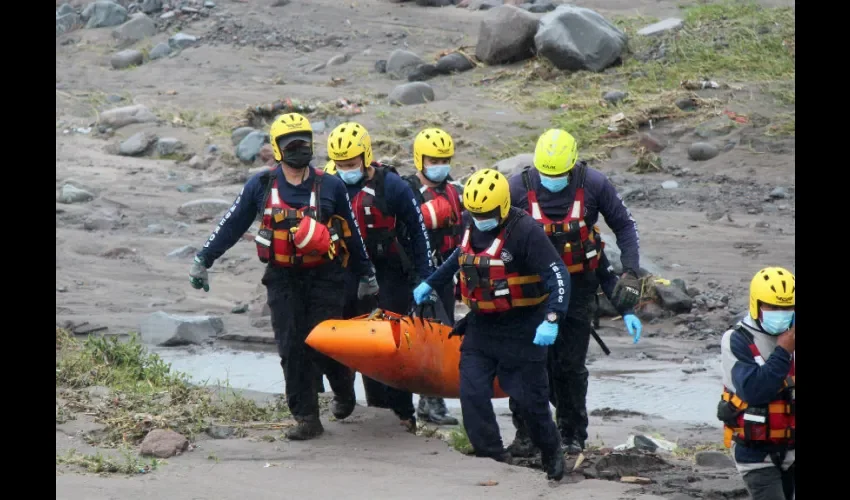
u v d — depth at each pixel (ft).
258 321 157.89
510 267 80.38
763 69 259.60
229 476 80.33
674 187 212.23
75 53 335.26
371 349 87.86
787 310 63.82
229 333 152.76
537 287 80.69
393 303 100.27
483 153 234.17
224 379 131.13
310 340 88.43
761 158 220.84
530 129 244.42
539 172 87.30
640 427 108.58
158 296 170.60
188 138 255.91
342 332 88.12
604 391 124.88
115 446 88.63
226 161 242.37
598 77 267.39
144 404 101.14
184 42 329.11
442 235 101.50
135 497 73.46
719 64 264.11
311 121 258.98
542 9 307.17
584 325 90.58
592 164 228.84
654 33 284.20
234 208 89.30
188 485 77.15
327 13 339.57
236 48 321.93
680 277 164.96
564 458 89.10
